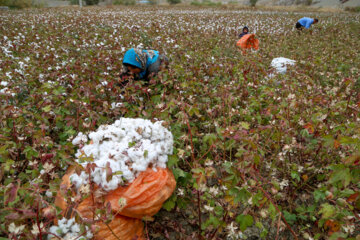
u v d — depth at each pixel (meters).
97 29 10.15
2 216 1.58
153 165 2.08
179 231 2.27
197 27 11.97
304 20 12.68
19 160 2.71
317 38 10.72
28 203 1.68
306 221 2.40
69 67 4.68
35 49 6.21
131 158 2.03
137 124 2.35
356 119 2.98
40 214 1.52
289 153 2.90
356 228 2.21
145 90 3.62
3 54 5.79
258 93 4.05
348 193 1.86
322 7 37.41
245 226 1.77
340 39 10.62
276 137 2.65
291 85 3.85
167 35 8.49
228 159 3.07
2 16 15.80
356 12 30.52
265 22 16.72
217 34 10.02
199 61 5.46
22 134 2.83
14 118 2.76
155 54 4.23
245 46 7.41
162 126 2.31
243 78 4.45
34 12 21.41
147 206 1.91
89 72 4.28
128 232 1.96
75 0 42.34
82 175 1.87
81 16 15.92
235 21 16.22
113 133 2.23
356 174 1.60
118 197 1.88
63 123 3.13
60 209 1.85
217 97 3.80
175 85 3.91
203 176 1.78
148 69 4.18
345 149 2.50
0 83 3.74
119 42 7.20
